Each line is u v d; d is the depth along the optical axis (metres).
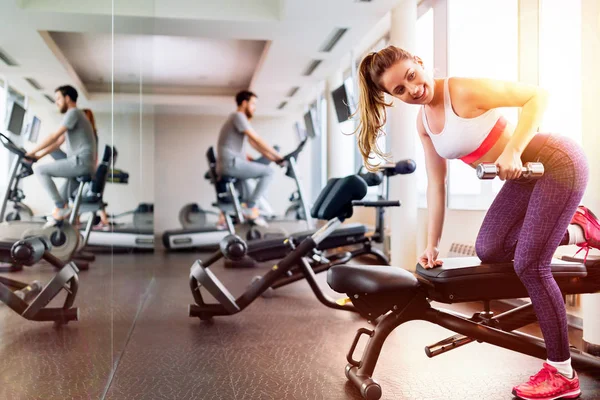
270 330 2.77
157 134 10.46
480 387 1.87
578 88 2.81
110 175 2.38
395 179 4.45
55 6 1.55
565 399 1.72
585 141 2.21
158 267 5.49
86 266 1.81
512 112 2.89
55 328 1.47
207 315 3.02
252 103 5.69
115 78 2.58
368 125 1.91
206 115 10.53
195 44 6.74
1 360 1.11
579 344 2.39
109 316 2.10
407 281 1.80
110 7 2.28
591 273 1.88
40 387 1.36
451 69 3.83
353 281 1.80
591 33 2.17
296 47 5.74
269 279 2.95
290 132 10.22
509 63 3.26
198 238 7.10
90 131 1.91
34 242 1.31
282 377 2.00
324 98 7.94
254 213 5.94
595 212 2.17
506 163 1.61
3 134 1.09
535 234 1.70
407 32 4.41
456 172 3.85
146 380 1.98
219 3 4.90
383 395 1.80
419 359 2.21
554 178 1.70
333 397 1.78
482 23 3.53
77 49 1.78
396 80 1.75
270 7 4.94
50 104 1.45
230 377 2.00
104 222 2.16
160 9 4.88
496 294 1.83
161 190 10.46
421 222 4.48
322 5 4.55
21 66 1.21
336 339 2.58
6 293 1.14
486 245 1.92
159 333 2.73
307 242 2.92
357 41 5.54
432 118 1.87
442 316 1.87
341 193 2.59
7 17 1.11
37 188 1.33
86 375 1.70
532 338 1.89
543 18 2.90
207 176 7.09
